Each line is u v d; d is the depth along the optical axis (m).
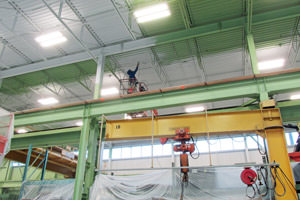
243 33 16.86
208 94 12.13
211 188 10.74
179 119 12.51
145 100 13.17
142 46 16.86
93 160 13.87
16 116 15.59
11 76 20.66
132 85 17.97
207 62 20.09
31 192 14.86
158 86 23.66
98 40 17.34
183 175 10.45
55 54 18.77
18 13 14.68
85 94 24.89
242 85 11.75
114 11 14.75
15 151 21.56
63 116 14.53
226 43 17.91
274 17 14.80
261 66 20.12
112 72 20.67
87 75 21.58
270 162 9.91
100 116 14.38
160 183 11.39
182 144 11.34
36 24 15.63
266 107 11.01
